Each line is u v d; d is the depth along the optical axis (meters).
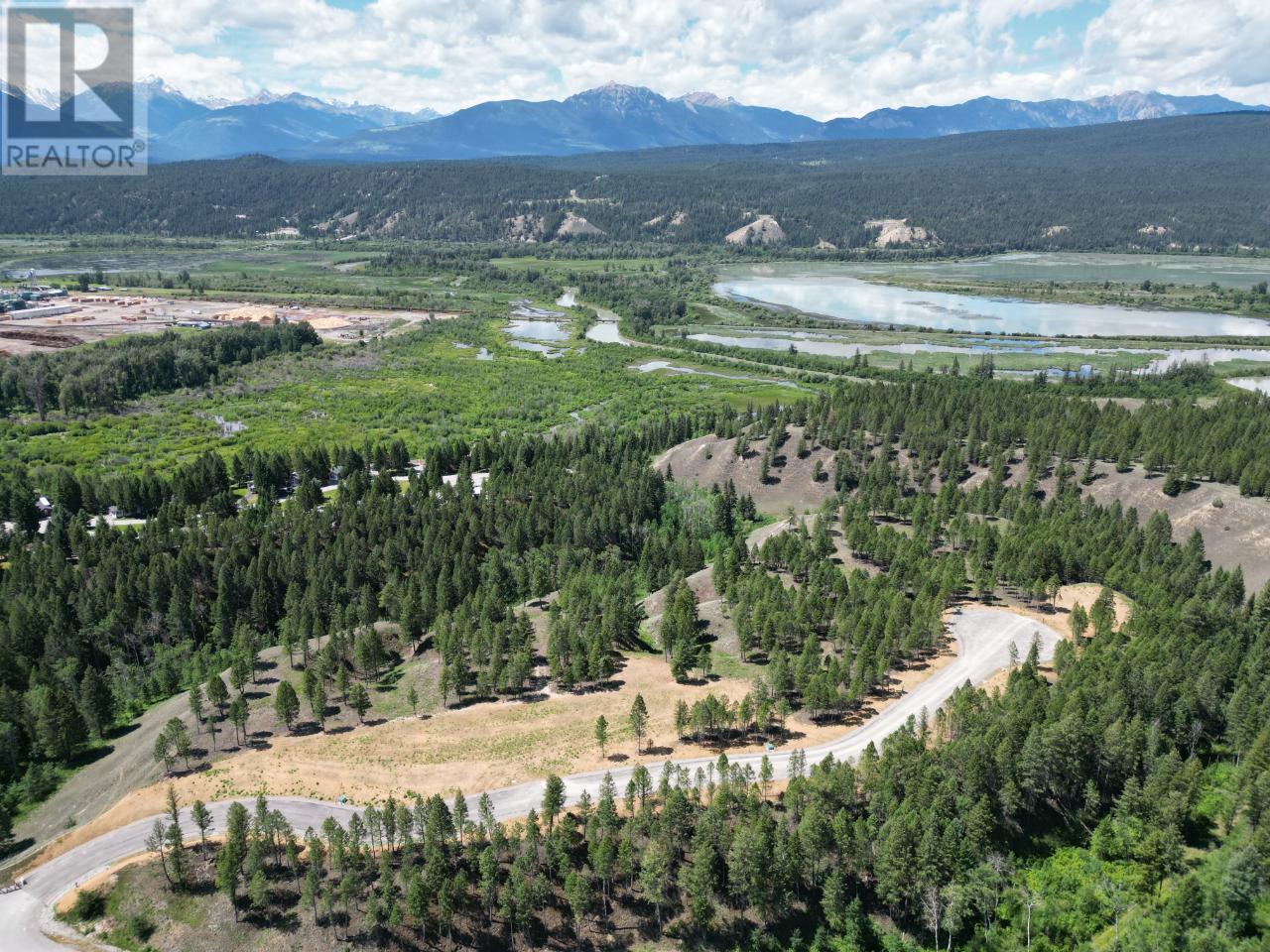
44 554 192.00
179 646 176.62
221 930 103.62
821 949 104.50
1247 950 99.75
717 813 110.69
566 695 149.62
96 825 118.69
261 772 128.75
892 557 196.00
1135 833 116.19
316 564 193.62
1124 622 165.00
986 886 105.94
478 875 109.38
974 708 129.12
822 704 139.12
